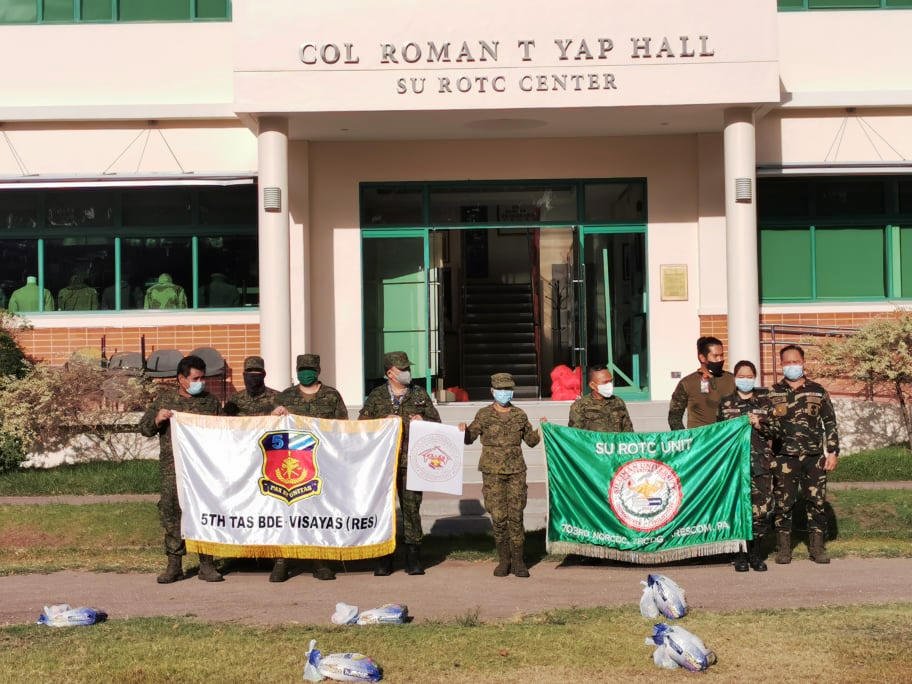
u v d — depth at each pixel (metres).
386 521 10.25
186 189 17.38
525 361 18.23
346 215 17.09
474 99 14.73
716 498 10.55
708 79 14.68
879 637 7.73
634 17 14.73
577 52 14.71
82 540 11.96
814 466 10.83
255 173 16.50
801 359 10.79
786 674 6.96
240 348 16.98
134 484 13.99
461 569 10.83
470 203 17.34
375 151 17.12
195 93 17.09
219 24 17.09
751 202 14.95
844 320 17.00
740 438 10.61
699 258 16.89
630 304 17.30
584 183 17.23
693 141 17.06
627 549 10.50
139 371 15.75
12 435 14.46
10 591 9.88
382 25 14.75
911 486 13.53
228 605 9.23
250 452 10.23
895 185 17.42
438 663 7.32
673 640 7.22
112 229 17.39
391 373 10.68
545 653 7.52
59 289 17.38
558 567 10.89
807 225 17.33
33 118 16.64
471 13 14.73
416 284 17.31
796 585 9.75
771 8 14.69
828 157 16.70
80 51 17.08
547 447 10.74
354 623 8.41
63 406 14.91
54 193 17.41
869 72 16.98
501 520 10.38
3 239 17.39
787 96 16.36
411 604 9.21
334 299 17.08
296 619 8.69
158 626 8.38
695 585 9.85
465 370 18.25
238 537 10.15
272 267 14.98
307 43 14.73
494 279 17.94
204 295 17.36
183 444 10.24
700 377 11.58
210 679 7.01
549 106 14.73
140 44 17.09
